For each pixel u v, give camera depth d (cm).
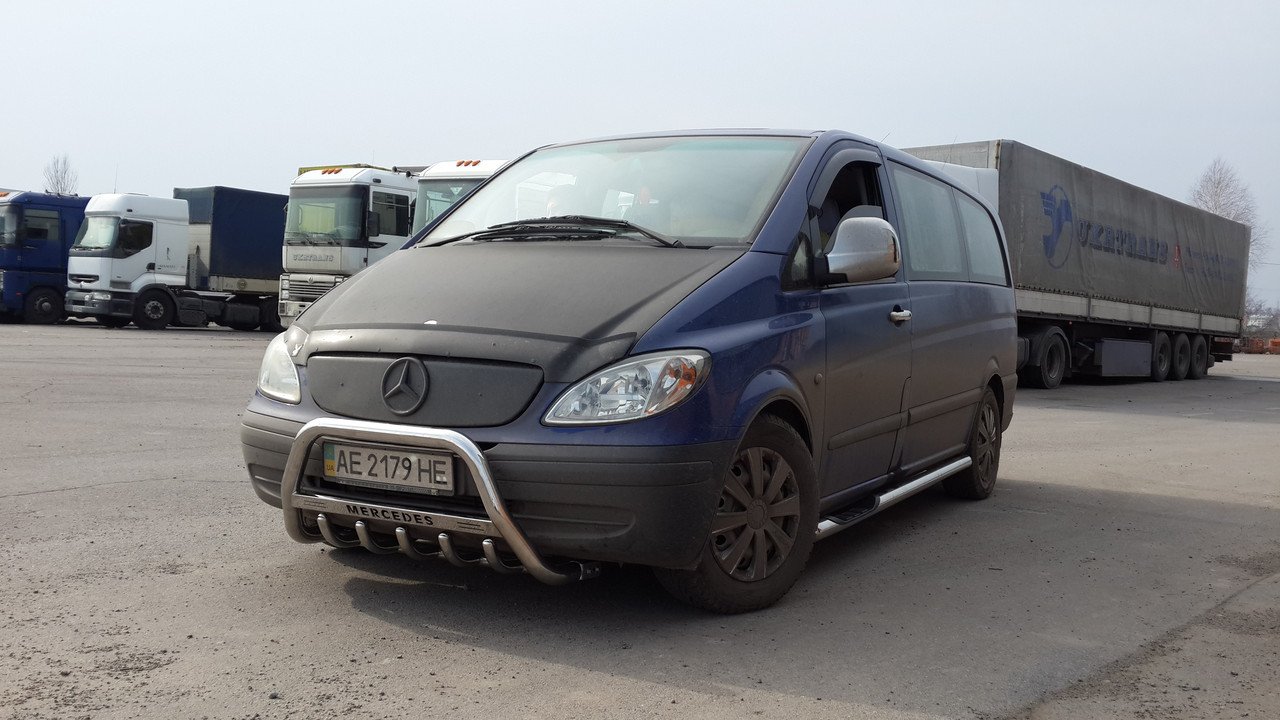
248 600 376
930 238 538
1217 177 7581
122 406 931
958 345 550
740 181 427
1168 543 525
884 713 294
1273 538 543
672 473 324
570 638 345
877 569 456
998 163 1570
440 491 330
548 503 322
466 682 305
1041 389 1723
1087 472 757
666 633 353
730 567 365
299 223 2062
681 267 371
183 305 2527
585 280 365
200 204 2614
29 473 598
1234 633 377
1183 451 897
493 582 403
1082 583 443
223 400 1013
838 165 452
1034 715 296
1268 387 2072
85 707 279
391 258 430
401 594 386
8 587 383
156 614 358
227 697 289
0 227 2548
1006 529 547
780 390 371
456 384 333
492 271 383
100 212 2427
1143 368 2028
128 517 497
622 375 327
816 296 409
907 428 494
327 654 325
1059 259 1692
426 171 1953
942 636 364
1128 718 296
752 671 322
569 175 472
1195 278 2284
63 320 2784
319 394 357
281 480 364
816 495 399
